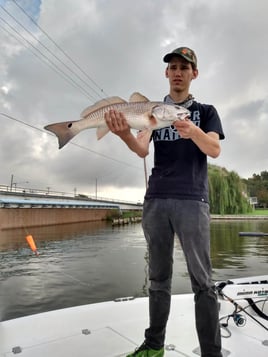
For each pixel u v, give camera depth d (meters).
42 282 12.44
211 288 2.27
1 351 2.66
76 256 19.09
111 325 3.20
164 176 2.48
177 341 2.93
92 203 54.06
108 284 12.11
